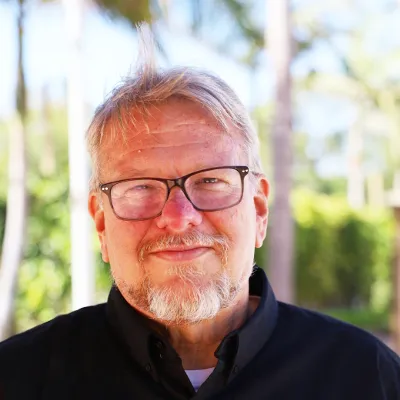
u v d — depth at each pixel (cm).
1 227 1054
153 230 165
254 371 177
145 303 169
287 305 200
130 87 173
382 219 1460
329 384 179
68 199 1007
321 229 1385
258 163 185
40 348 184
